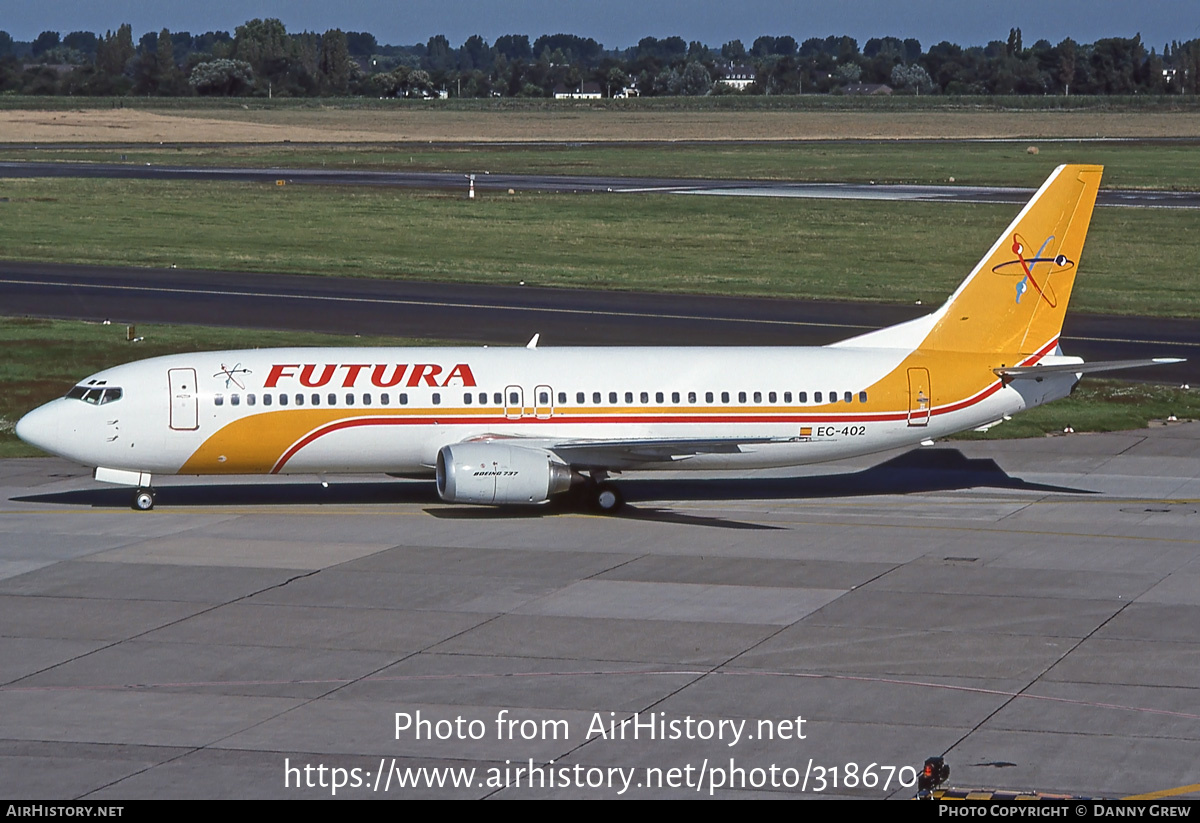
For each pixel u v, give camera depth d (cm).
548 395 7600
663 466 7800
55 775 4178
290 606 5853
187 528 7231
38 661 5159
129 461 7369
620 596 6038
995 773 4225
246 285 15738
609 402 7644
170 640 5400
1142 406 10719
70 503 7781
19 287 15275
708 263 17900
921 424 7881
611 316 14050
